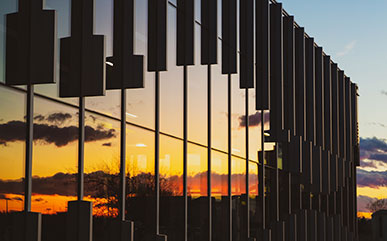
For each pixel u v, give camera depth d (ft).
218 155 59.26
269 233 74.08
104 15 37.29
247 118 68.59
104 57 33.65
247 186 68.18
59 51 32.48
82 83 33.47
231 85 63.82
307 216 95.66
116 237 37.55
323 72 111.75
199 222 53.01
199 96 54.24
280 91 80.07
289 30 87.81
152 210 43.09
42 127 30.76
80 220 32.86
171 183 46.98
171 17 47.93
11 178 28.37
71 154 33.12
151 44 43.75
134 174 40.55
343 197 132.46
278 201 81.05
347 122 134.00
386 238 228.02
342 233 126.11
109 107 37.37
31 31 29.73
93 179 35.37
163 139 45.68
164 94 46.06
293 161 86.28
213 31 56.29
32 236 28.94
